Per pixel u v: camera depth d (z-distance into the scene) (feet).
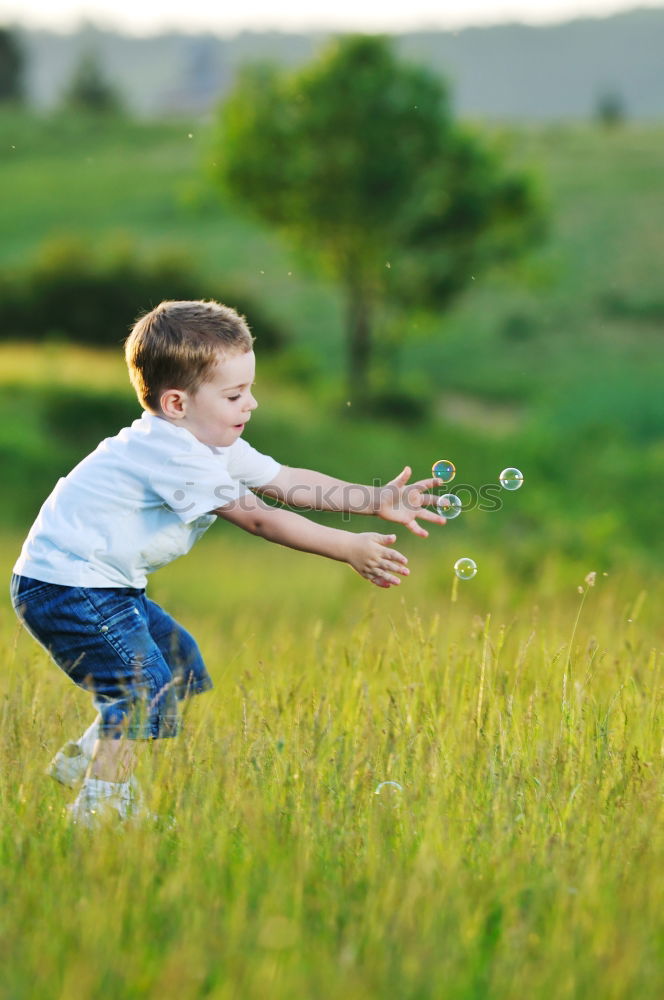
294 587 51.47
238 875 11.31
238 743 14.26
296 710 15.17
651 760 14.24
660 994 9.60
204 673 15.46
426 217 165.68
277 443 133.49
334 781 13.41
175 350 13.85
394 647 17.97
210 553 67.67
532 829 12.48
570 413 161.48
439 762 13.64
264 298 222.69
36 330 194.49
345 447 135.44
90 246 214.48
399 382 177.06
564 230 250.37
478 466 133.69
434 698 16.06
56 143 354.54
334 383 175.32
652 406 161.07
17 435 113.70
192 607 43.14
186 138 355.97
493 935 10.69
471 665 16.89
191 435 14.05
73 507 14.01
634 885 11.15
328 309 225.76
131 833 11.78
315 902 10.77
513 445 141.38
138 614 14.17
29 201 294.25
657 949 10.24
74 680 14.26
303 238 171.94
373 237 167.22
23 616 14.15
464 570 16.70
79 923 10.14
